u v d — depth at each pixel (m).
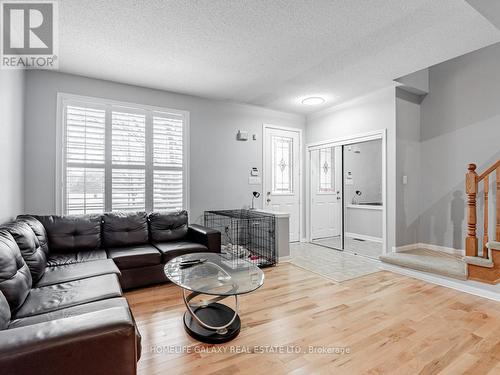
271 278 3.27
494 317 2.29
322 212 5.13
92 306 1.61
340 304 2.54
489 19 2.34
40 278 2.08
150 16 2.25
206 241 3.27
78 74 3.42
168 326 2.12
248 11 2.19
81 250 3.00
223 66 3.23
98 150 3.57
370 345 1.89
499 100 3.78
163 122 4.02
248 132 4.83
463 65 4.12
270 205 5.07
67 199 3.39
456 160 4.17
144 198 3.88
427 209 4.46
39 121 3.22
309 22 2.36
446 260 3.46
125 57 2.97
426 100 4.50
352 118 4.57
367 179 4.36
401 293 2.81
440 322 2.21
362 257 4.27
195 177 4.29
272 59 3.06
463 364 1.69
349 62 3.16
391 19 2.33
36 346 0.98
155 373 1.60
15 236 1.99
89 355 1.05
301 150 5.46
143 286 2.94
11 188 2.72
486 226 2.94
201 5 2.11
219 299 2.46
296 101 4.58
